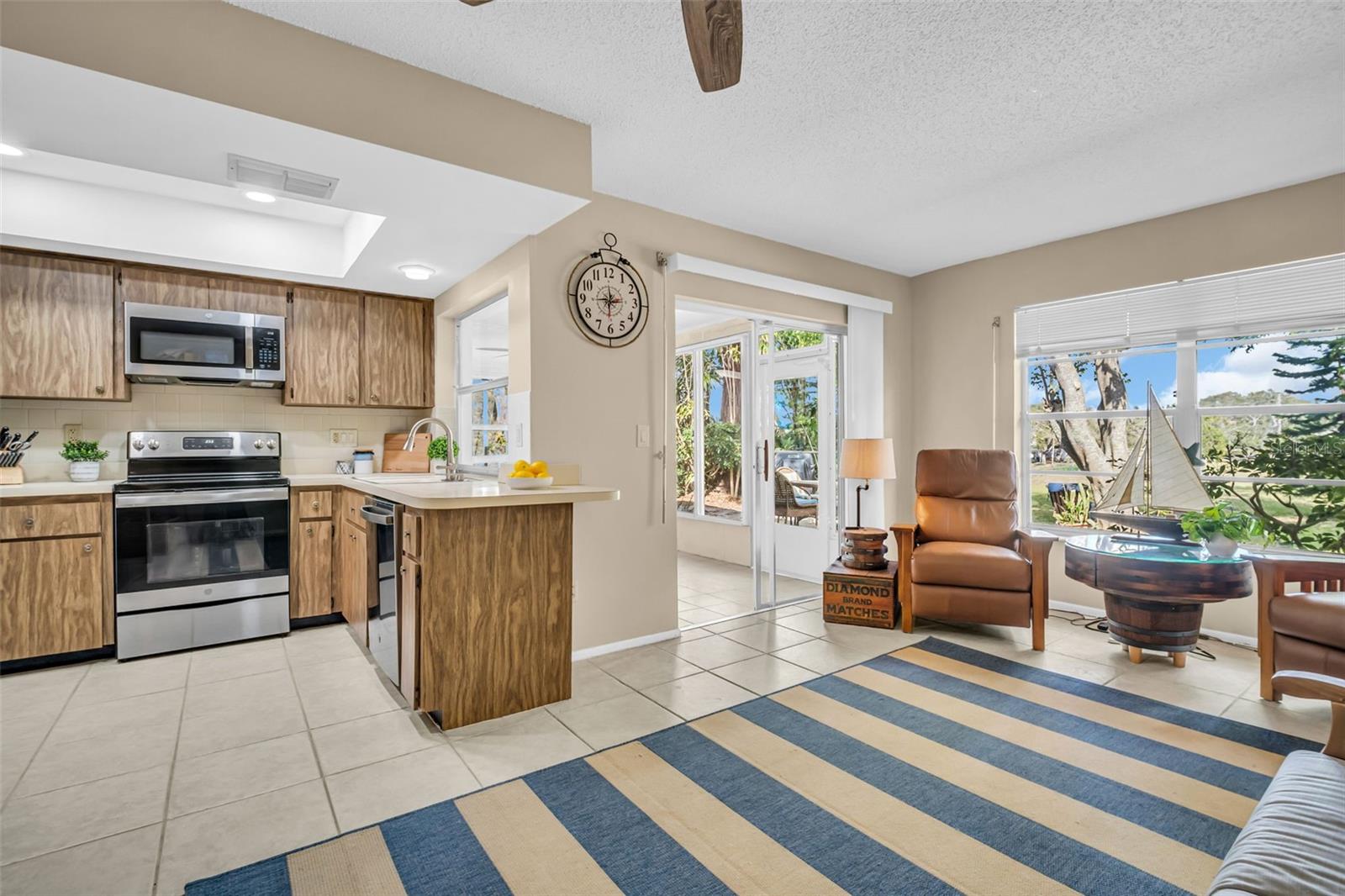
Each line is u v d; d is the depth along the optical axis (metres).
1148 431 3.40
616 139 2.73
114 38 1.69
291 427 4.16
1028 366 4.46
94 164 2.99
